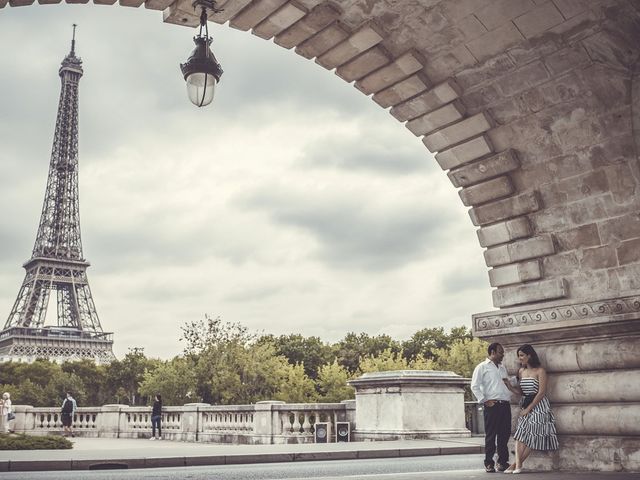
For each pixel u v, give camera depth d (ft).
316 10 34.65
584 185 35.94
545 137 37.09
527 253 38.65
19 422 118.11
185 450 66.44
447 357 334.44
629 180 33.96
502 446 37.65
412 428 74.84
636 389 32.32
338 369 317.22
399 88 39.47
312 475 43.55
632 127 33.37
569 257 36.91
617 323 32.96
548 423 35.14
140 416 113.50
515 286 39.40
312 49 37.91
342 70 39.11
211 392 281.74
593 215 35.68
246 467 52.37
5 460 54.70
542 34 33.42
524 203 38.60
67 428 114.01
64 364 470.39
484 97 37.99
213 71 32.32
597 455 33.76
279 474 44.98
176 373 312.09
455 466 48.47
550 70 34.88
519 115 37.42
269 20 35.88
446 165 41.83
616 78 33.14
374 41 36.11
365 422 79.46
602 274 35.24
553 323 35.88
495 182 39.60
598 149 34.99
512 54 35.17
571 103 35.32
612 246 34.88
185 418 102.63
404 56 36.96
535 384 35.83
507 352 39.29
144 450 67.62
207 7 33.88
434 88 38.50
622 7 30.40
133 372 445.37
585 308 34.65
